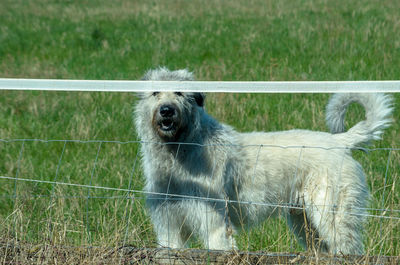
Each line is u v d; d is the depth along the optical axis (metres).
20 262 5.42
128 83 6.57
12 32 28.19
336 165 7.47
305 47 20.84
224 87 6.35
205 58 20.73
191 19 30.77
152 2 40.22
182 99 7.00
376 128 7.81
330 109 8.10
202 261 5.32
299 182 7.63
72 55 22.66
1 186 9.91
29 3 41.97
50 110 14.71
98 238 6.56
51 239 5.69
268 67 18.11
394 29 22.33
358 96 7.87
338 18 26.70
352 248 7.30
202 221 6.92
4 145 12.19
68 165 10.82
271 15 30.31
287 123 12.57
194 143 6.71
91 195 9.01
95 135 12.59
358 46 19.94
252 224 7.70
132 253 5.49
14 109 14.88
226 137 7.29
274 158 7.60
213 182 7.03
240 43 22.59
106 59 21.44
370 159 10.10
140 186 9.09
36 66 20.38
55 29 29.11
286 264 5.21
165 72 7.63
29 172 10.53
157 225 7.23
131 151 11.45
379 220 6.65
